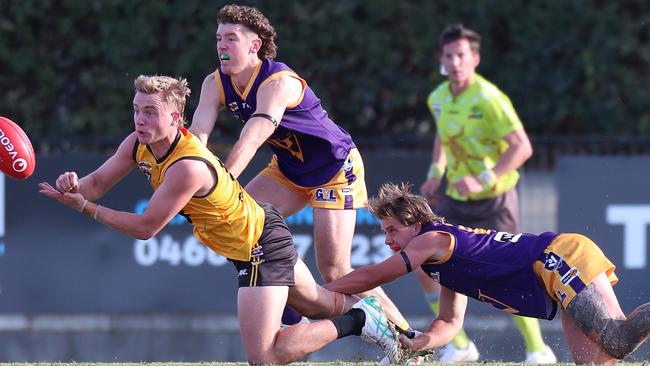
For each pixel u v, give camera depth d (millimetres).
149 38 39344
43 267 33719
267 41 22172
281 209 23734
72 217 33688
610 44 39844
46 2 39219
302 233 33062
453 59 30219
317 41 39812
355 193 23484
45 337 33781
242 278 20906
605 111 40031
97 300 33625
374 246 33062
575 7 39875
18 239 33688
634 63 40125
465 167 30656
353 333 21359
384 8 39875
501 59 40219
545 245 21500
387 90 40125
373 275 21625
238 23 21859
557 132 40438
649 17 39875
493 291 21609
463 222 30594
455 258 21406
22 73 39500
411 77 40094
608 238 33531
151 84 18984
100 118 39500
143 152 19844
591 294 21031
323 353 32250
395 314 23047
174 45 39312
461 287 21797
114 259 33656
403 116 40562
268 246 20859
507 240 21656
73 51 39500
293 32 39812
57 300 33688
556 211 33812
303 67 40000
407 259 21344
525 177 36156
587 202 33625
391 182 33750
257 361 20688
